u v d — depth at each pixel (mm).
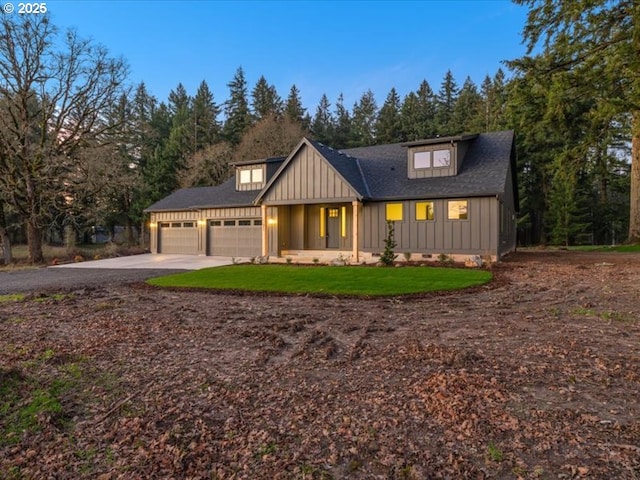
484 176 15195
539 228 34344
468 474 2520
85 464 2830
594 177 29859
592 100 16984
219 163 34469
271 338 5676
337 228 19016
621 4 14039
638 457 2605
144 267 17281
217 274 13164
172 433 3160
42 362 4832
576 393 3551
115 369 4594
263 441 3014
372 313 7180
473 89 47344
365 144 45938
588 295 7926
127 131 26453
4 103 19953
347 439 2988
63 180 21969
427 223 15742
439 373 4074
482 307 7340
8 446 3090
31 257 21297
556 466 2555
